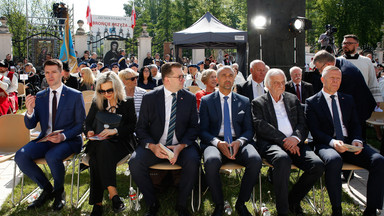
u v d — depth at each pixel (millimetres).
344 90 3857
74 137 3574
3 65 6484
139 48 18938
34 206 3238
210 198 3562
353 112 3480
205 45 11711
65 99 3578
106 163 3100
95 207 3135
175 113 3379
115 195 3123
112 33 24578
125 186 3914
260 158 3092
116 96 3512
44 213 3170
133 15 25188
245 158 3131
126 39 19172
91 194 3129
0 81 6328
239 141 3283
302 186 3135
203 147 3426
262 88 4414
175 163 3205
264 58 5445
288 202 3201
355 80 3822
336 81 3373
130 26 25203
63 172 3260
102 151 3111
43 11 29875
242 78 7906
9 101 6680
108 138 3332
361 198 3574
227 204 3295
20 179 4164
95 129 3430
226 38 9641
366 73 4293
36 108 3600
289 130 3463
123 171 4477
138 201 3348
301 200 3424
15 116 3893
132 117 3557
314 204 3320
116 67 8500
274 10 5309
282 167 2984
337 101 3506
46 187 3334
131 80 4574
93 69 8562
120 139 3443
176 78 3334
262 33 5391
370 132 6914
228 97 3594
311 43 32406
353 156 3244
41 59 16500
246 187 3080
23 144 3875
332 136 3441
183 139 3295
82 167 3488
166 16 35750
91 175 3146
